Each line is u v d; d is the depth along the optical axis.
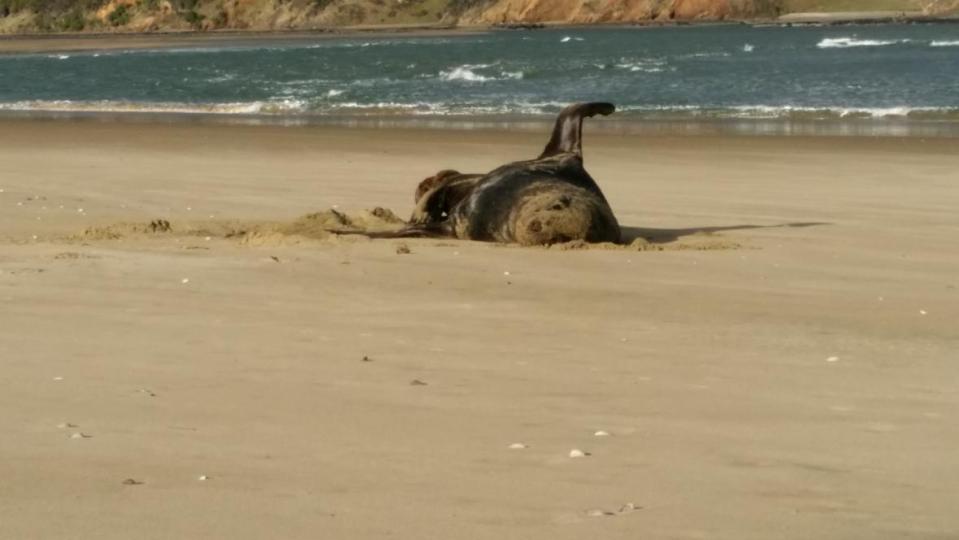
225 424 16.20
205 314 23.83
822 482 13.88
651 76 125.00
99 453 14.75
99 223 36.75
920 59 144.75
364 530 12.09
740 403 17.59
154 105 101.56
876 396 18.05
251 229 34.81
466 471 14.18
